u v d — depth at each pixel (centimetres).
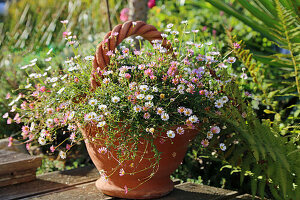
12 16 583
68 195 160
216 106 152
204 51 186
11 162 167
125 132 146
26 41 517
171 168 155
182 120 149
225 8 221
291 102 218
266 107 203
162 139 146
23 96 162
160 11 413
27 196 161
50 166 216
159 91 148
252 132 159
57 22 527
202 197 160
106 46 150
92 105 145
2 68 318
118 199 156
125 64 158
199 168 200
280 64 214
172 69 149
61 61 245
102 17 516
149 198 154
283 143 158
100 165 155
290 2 187
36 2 568
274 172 155
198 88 153
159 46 154
